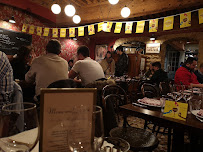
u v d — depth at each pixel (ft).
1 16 16.34
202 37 19.81
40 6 19.24
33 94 7.59
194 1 12.25
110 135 4.39
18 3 16.87
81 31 15.74
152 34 22.75
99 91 5.90
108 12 17.30
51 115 1.27
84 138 1.33
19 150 1.15
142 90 7.25
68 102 1.31
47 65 6.38
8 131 1.13
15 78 8.26
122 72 21.58
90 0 17.07
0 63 3.74
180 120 3.94
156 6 14.34
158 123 4.13
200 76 13.14
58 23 21.72
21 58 8.20
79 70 7.76
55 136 1.28
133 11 15.65
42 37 21.31
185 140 8.17
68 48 25.93
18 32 17.84
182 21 9.87
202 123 3.76
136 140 4.37
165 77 13.00
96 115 1.38
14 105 1.28
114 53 25.52
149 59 24.68
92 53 29.99
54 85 4.98
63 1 18.47
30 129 1.19
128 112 4.71
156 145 4.19
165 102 4.24
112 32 26.58
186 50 33.37
